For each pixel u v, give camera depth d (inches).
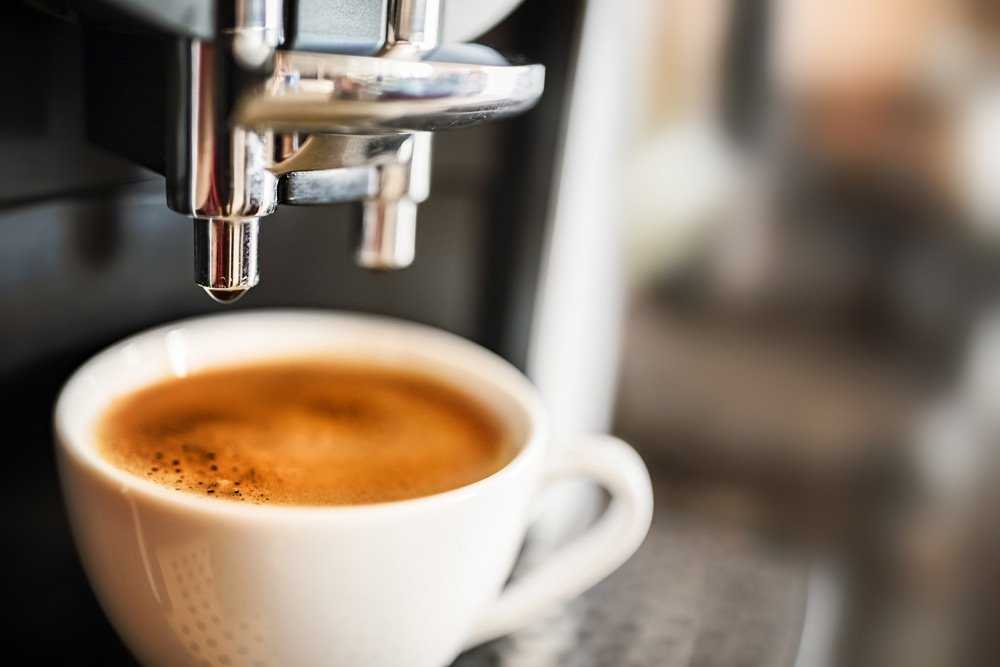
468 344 13.0
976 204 16.1
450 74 9.5
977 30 15.5
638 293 16.6
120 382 11.7
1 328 11.2
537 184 14.9
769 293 16.7
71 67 11.1
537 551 14.3
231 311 13.1
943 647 17.6
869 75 15.7
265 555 9.9
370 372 12.9
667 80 15.7
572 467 12.1
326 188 11.3
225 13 9.1
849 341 16.8
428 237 14.6
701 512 17.4
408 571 10.2
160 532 9.9
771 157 16.1
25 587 12.0
